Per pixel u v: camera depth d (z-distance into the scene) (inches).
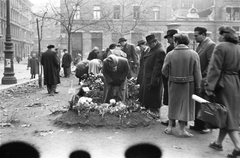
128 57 430.9
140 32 1423.5
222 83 162.6
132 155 165.0
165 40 1489.9
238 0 1568.7
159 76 237.3
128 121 226.1
